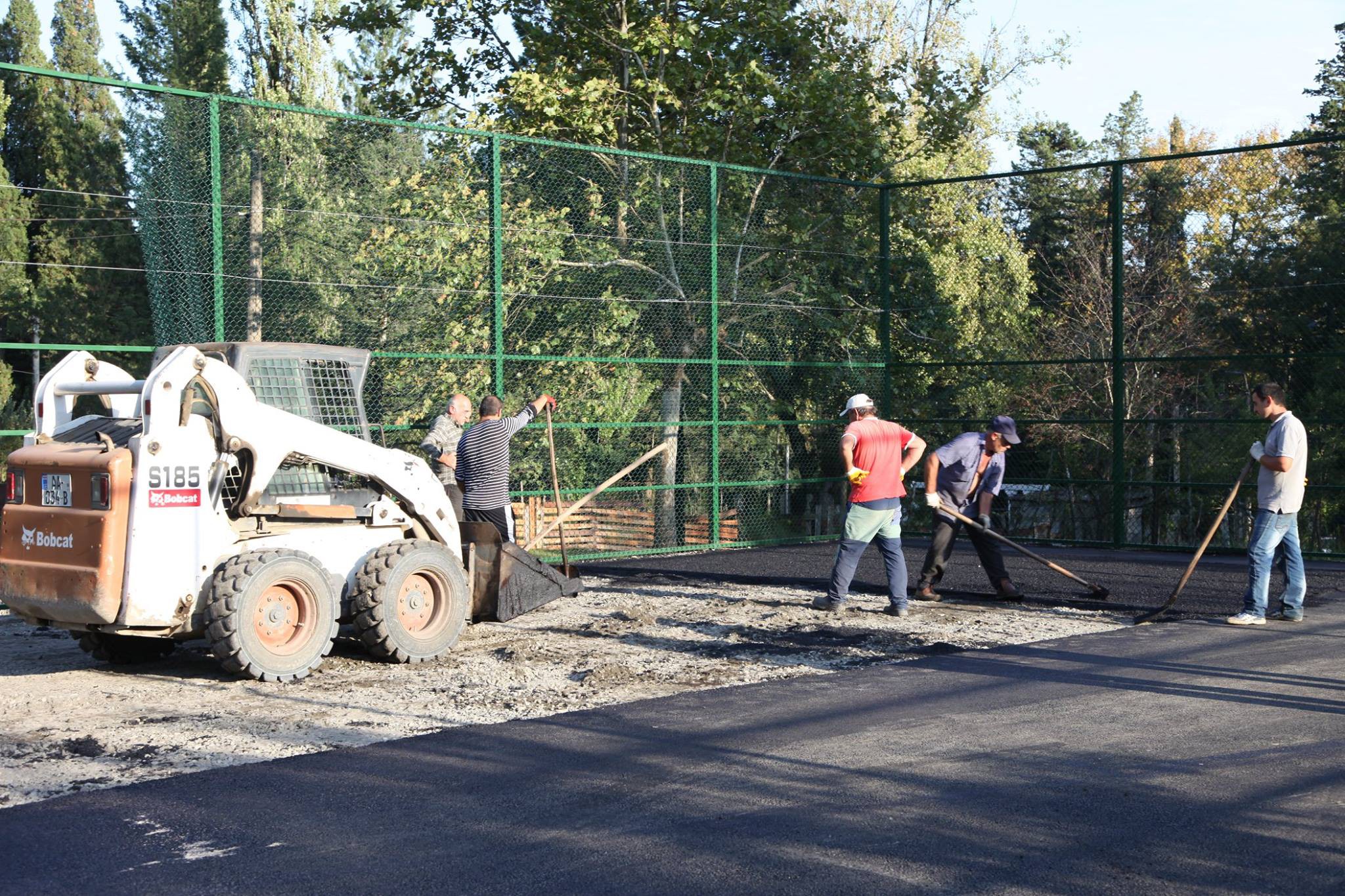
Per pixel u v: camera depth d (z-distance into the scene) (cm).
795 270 1589
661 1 1973
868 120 1995
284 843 465
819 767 563
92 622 720
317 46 2698
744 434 1530
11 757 582
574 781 544
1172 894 414
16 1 3841
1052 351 2488
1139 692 719
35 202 3081
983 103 2764
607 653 841
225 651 730
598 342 1387
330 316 1174
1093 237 2844
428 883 426
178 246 1100
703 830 479
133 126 1439
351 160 1193
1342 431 1487
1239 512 1628
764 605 1057
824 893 416
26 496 757
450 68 2216
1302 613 981
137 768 565
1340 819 489
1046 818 491
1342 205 1568
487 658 828
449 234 1260
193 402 765
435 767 567
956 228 2281
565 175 1365
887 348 1688
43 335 2855
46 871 438
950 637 901
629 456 1422
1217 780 542
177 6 3172
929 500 1060
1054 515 1744
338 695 714
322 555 805
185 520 738
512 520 1058
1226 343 1708
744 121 1928
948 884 423
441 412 1249
